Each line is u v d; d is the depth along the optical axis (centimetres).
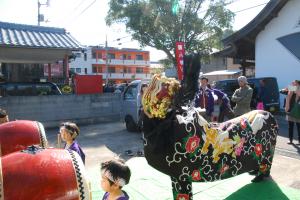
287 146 779
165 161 363
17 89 1225
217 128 414
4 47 1118
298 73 1361
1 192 212
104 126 1184
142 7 2697
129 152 757
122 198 297
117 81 6362
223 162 407
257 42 1516
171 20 2684
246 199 464
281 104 1397
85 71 5972
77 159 244
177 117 366
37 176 221
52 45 1167
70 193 225
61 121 1203
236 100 698
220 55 1673
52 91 1263
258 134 464
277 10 1395
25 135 373
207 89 680
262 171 504
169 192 501
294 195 470
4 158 236
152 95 353
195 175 382
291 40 1377
